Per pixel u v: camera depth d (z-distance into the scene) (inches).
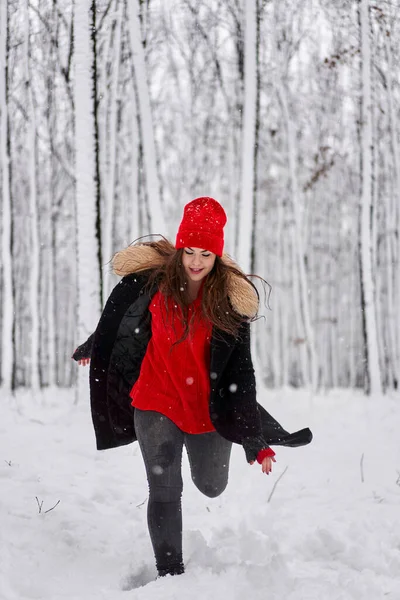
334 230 853.2
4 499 158.7
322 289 882.1
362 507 172.2
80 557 134.3
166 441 123.7
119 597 112.7
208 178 766.5
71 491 172.4
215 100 687.7
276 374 763.4
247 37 349.7
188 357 125.6
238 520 159.0
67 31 400.5
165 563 121.8
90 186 289.0
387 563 130.5
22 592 116.2
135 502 174.1
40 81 480.1
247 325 127.0
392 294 595.5
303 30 525.0
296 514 166.6
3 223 411.8
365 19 419.8
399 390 553.3
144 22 380.8
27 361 752.3
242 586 114.2
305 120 654.5
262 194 804.0
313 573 125.6
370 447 259.6
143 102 331.6
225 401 127.6
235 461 226.1
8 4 384.8
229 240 732.7
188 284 123.3
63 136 579.8
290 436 127.4
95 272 289.9
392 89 487.2
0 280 666.2
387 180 574.2
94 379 129.7
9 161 406.0
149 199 333.7
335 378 822.5
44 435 245.9
